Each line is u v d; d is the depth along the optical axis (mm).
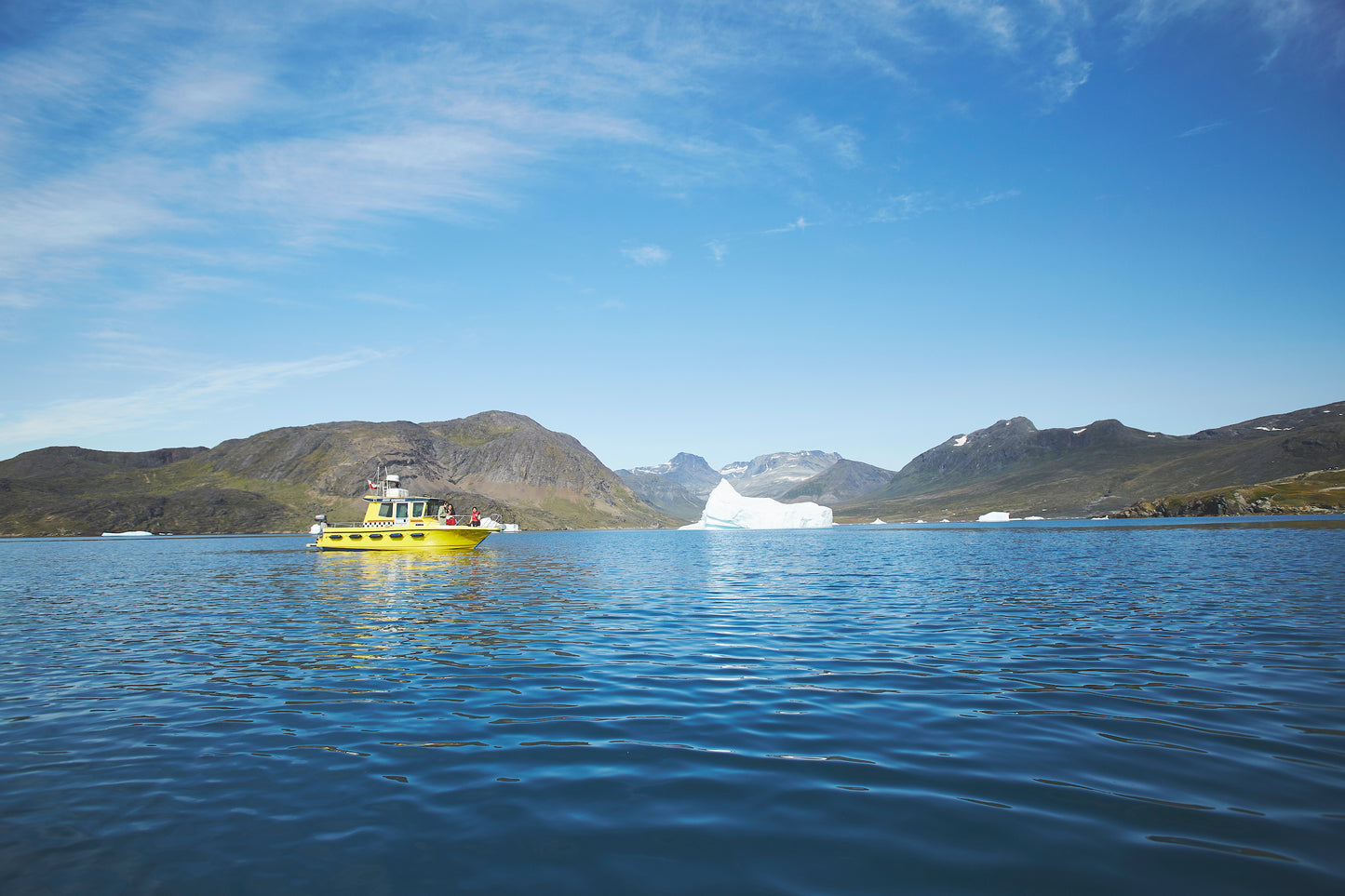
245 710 13055
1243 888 6266
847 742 10711
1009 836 7426
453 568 54406
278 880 6723
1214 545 64875
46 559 82375
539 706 13031
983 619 23172
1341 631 19656
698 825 7852
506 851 7293
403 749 10664
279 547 120688
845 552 75625
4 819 8219
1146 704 12508
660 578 43344
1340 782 8758
